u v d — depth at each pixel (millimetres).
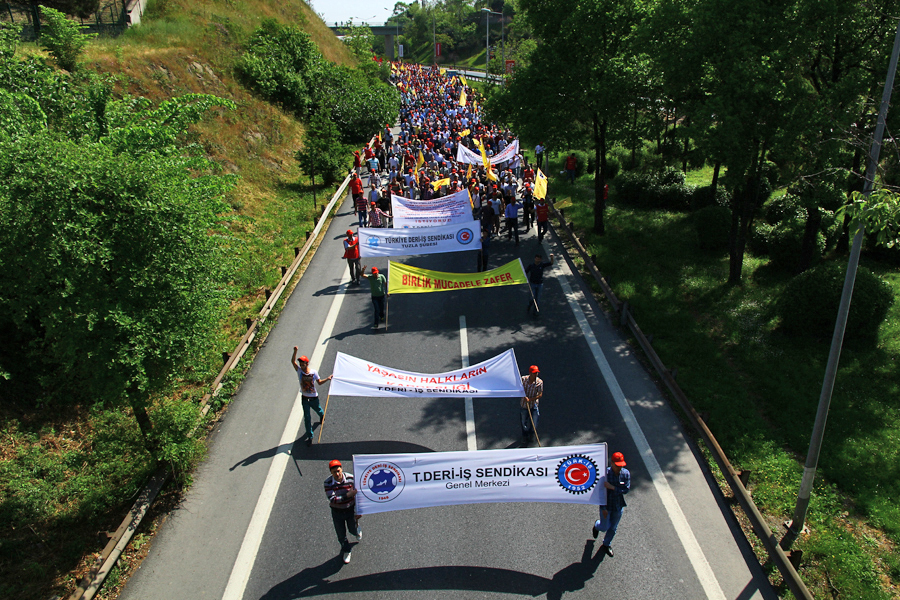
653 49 16125
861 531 8922
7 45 10703
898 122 13422
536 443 10586
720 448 9883
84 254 7637
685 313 15391
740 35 13516
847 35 14008
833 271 13797
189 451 9531
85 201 7898
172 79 25766
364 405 11984
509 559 8273
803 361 13133
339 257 19844
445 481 8500
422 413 11703
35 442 10297
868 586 7910
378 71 62562
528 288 17297
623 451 10367
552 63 19062
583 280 17562
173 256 8602
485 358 13555
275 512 9234
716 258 19188
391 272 14688
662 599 7633
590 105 18516
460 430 11109
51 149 7766
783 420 11234
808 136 13250
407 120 42562
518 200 24312
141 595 7871
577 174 31297
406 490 8469
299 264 18875
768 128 13953
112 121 10320
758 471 9898
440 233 16688
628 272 18031
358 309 16234
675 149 28359
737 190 15961
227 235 11625
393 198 18859
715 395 11898
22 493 9203
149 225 8281
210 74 28562
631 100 18578
